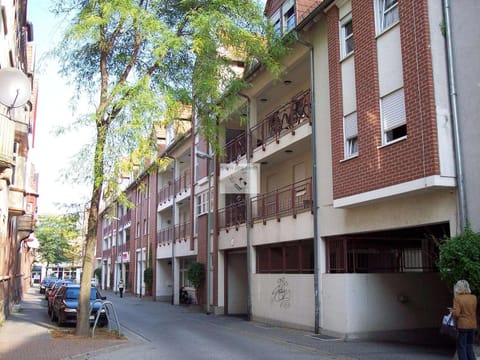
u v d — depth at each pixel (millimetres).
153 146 14141
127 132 13539
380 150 13016
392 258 15930
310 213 17281
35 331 16359
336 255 16047
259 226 21266
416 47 11820
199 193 30188
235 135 26734
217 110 15867
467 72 11234
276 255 20516
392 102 12922
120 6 13672
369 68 13742
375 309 14945
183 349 13266
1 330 16625
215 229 26422
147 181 44812
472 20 11312
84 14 14234
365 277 15000
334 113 15500
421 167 11398
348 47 15633
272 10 22484
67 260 81938
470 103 11102
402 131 12586
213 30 14945
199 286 28484
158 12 15648
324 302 16031
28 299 37469
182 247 33125
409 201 12625
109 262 66125
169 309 29469
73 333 15664
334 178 15062
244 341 15008
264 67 20469
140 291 44156
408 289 15320
